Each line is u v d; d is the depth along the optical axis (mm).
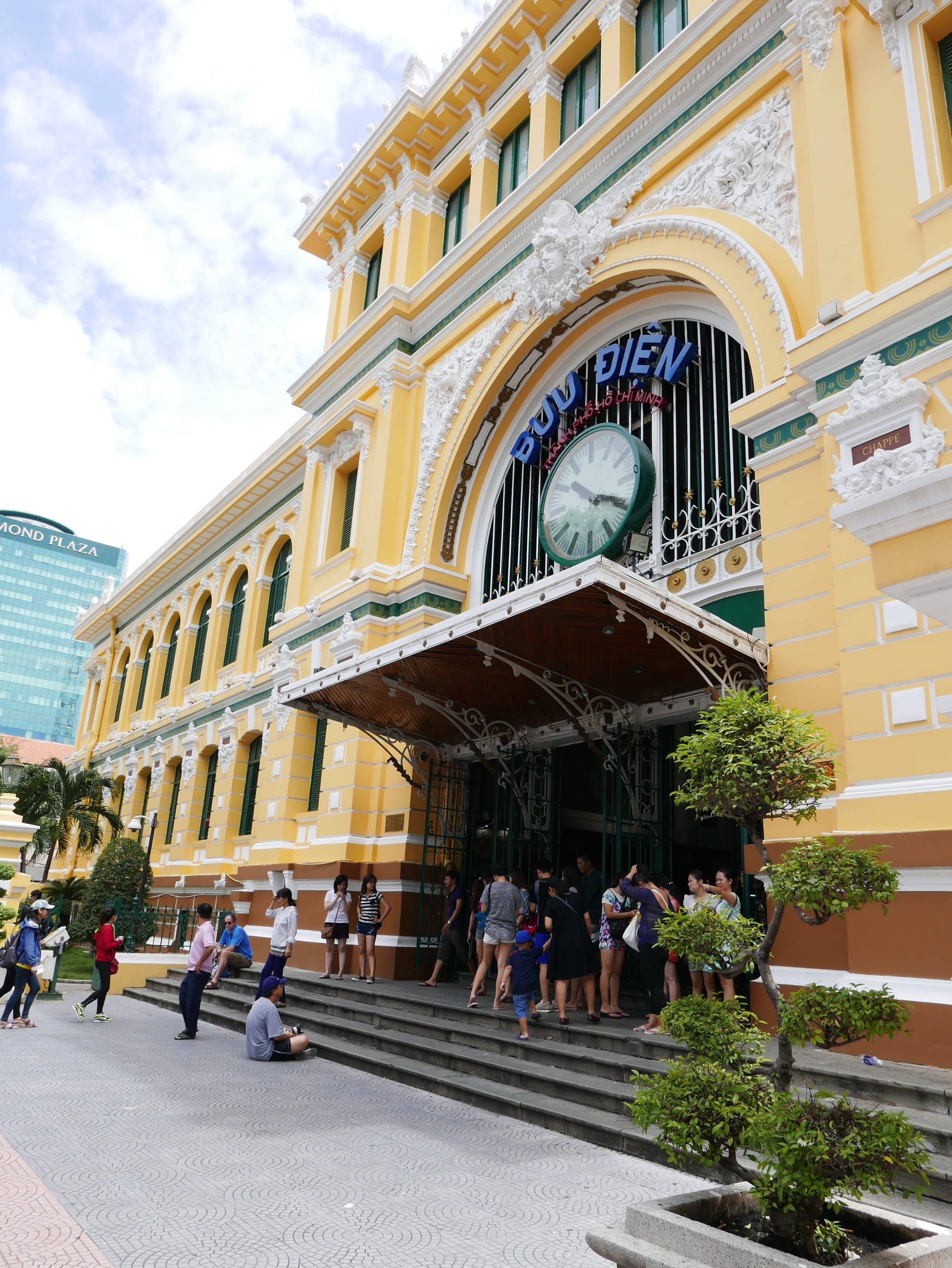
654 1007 7973
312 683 12383
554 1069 7746
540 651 9852
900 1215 3762
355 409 16578
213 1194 5113
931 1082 5848
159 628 31125
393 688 11953
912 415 7395
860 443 7633
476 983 10117
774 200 10180
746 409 9555
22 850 19531
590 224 12758
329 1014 11320
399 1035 9711
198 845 23531
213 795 24016
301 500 20312
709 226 10750
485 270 15047
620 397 12461
